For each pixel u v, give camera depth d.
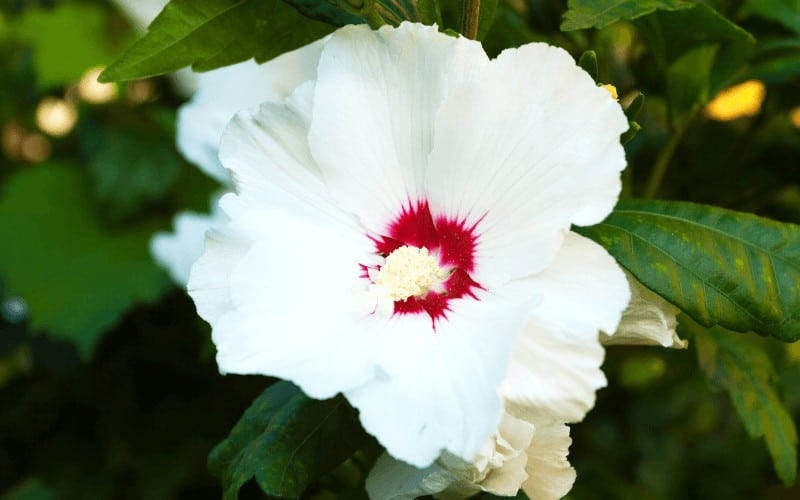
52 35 0.66
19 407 0.65
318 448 0.36
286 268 0.33
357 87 0.34
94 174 0.65
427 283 0.34
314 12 0.36
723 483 0.61
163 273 0.62
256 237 0.33
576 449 0.59
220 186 0.67
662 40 0.42
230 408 0.62
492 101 0.33
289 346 0.32
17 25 0.66
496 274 0.33
